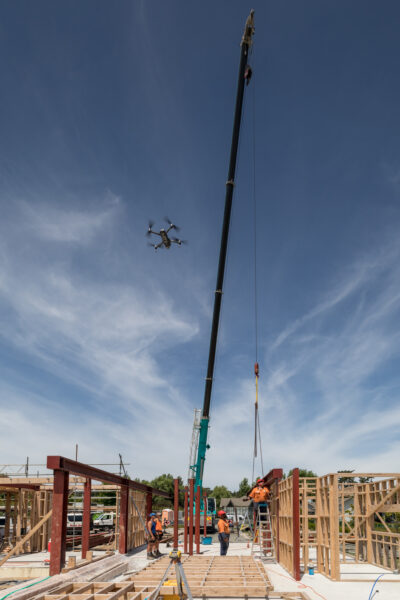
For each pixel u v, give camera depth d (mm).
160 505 71312
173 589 11125
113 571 15062
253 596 11492
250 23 22922
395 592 12414
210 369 24844
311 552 23094
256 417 20672
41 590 10922
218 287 24641
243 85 23625
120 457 27422
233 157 24078
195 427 24859
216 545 25328
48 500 25281
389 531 16766
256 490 20203
